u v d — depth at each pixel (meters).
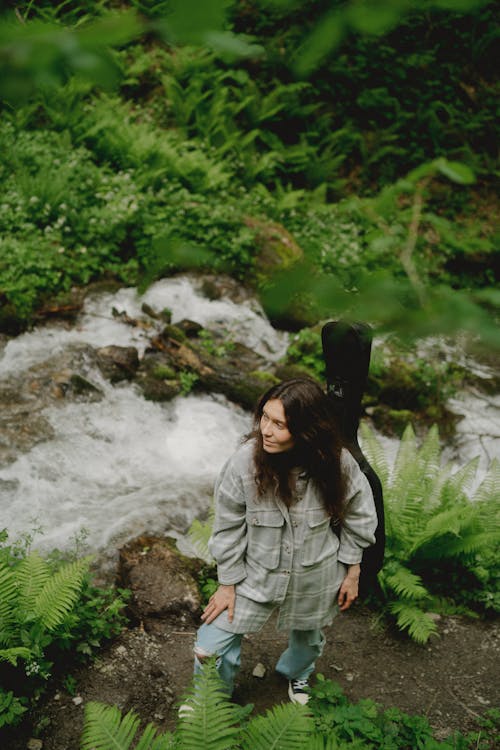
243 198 8.14
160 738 2.05
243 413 5.67
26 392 5.12
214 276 6.88
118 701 2.72
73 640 2.91
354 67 10.07
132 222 6.86
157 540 3.82
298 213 8.40
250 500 2.10
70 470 4.56
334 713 2.59
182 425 5.36
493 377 6.23
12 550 3.55
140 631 3.14
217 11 0.51
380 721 2.63
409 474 3.74
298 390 2.01
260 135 9.32
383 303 0.63
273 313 0.66
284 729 2.06
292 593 2.21
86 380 5.35
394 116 10.20
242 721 2.56
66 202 6.75
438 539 3.52
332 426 2.05
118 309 6.32
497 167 9.88
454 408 5.92
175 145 8.37
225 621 2.21
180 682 2.87
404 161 9.98
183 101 8.96
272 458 2.06
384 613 3.39
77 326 6.05
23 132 7.22
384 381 5.80
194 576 3.54
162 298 6.57
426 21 9.84
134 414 5.30
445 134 10.08
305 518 2.12
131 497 4.38
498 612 3.49
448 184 9.51
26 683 2.65
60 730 2.54
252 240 7.10
